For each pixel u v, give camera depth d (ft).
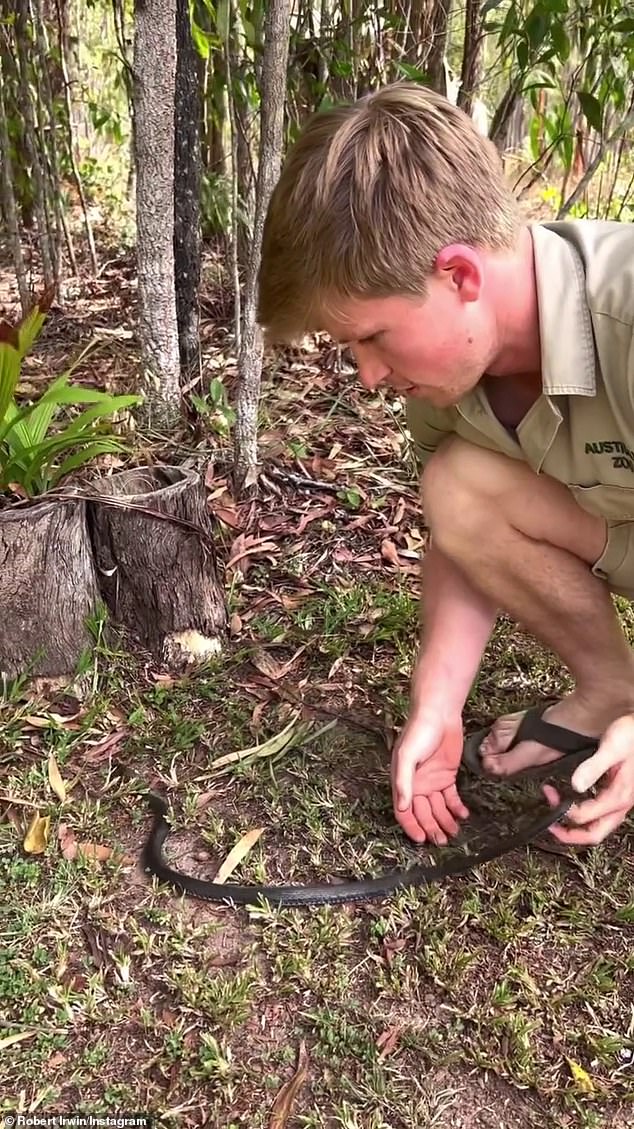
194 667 5.22
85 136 12.42
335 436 7.10
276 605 5.63
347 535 6.19
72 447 5.87
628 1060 3.39
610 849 4.19
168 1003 3.55
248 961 3.69
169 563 5.04
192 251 6.56
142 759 4.64
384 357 3.29
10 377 4.84
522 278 3.31
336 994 3.56
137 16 5.31
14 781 4.46
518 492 3.99
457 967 3.62
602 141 7.06
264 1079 3.30
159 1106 3.22
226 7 6.14
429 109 3.12
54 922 3.81
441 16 7.38
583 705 4.41
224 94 8.07
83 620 5.06
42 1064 3.34
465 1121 3.20
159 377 6.34
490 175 3.17
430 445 4.44
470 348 3.27
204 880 4.01
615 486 3.75
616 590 4.36
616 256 3.31
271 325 3.48
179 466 5.46
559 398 3.51
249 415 6.19
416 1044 3.40
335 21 7.55
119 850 4.14
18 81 8.33
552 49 6.33
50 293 4.93
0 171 8.95
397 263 2.99
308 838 4.22
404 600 5.59
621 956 3.73
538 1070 3.35
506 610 4.41
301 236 3.11
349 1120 3.16
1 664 4.91
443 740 4.23
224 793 4.45
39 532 4.71
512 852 4.16
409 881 3.98
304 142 3.21
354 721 4.86
